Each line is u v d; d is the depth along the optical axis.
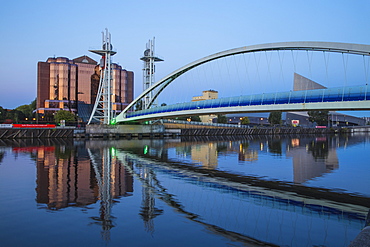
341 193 21.55
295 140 92.69
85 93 172.62
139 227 14.48
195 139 98.62
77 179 26.25
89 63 176.25
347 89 36.06
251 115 195.88
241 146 66.62
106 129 101.88
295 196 20.59
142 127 108.19
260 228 14.47
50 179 26.19
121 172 30.22
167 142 81.31
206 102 60.53
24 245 12.48
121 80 188.38
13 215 16.08
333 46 36.78
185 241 12.92
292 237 13.41
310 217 16.14
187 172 30.67
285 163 37.78
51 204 18.17
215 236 13.46
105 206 17.83
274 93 44.84
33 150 54.59
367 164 36.50
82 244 12.57
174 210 17.20
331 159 41.81
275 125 166.88
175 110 72.00
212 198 19.98
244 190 22.41
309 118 177.50
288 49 44.06
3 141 81.06
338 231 14.14
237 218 15.92
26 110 183.50
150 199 19.48
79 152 51.19
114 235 13.50
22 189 22.16
